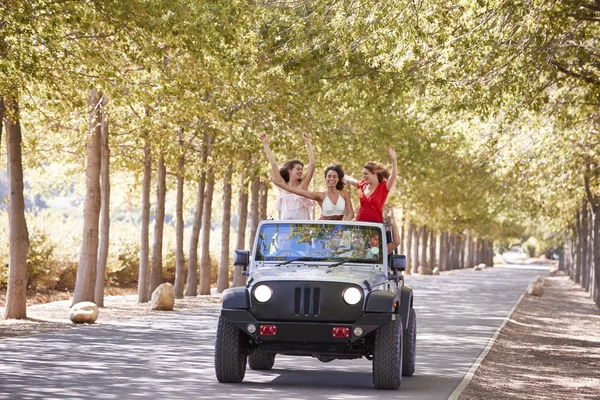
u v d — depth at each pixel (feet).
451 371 52.44
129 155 119.24
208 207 135.54
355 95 71.26
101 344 59.47
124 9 66.64
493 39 63.67
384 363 42.45
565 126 88.07
